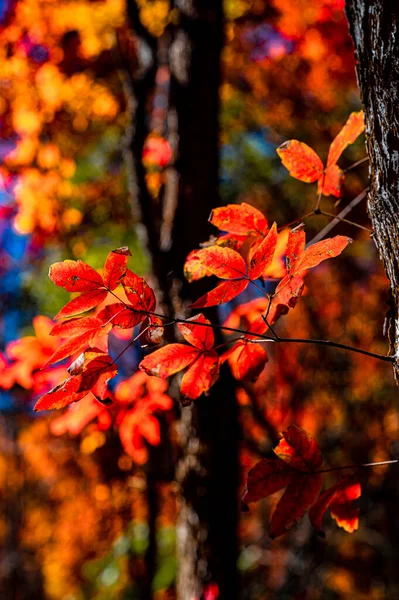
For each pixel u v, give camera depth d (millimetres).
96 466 5957
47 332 2393
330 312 6406
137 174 2748
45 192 4273
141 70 2922
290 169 1476
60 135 4895
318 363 6262
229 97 5480
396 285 1171
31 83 4430
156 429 2398
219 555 2520
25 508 10297
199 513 2545
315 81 5734
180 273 2506
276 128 5773
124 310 1156
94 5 4066
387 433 6422
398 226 1158
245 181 5613
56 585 10281
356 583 7754
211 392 2510
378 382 6477
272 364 5906
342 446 6438
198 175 2623
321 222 5273
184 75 2723
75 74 4641
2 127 4562
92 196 5078
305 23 5457
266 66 5680
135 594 5895
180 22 2791
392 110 1182
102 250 4695
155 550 4738
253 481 1216
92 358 1146
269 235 1120
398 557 6477
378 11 1231
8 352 2373
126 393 2344
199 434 2531
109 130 5176
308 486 1221
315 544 6953
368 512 6523
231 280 1174
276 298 1212
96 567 7094
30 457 7484
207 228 2582
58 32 4488
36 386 2369
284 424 5641
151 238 2637
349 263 6242
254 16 5344
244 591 7234
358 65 1332
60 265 1111
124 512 5941
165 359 1229
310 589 7066
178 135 2686
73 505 7785
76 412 2348
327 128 5699
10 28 4414
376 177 1245
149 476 3652
